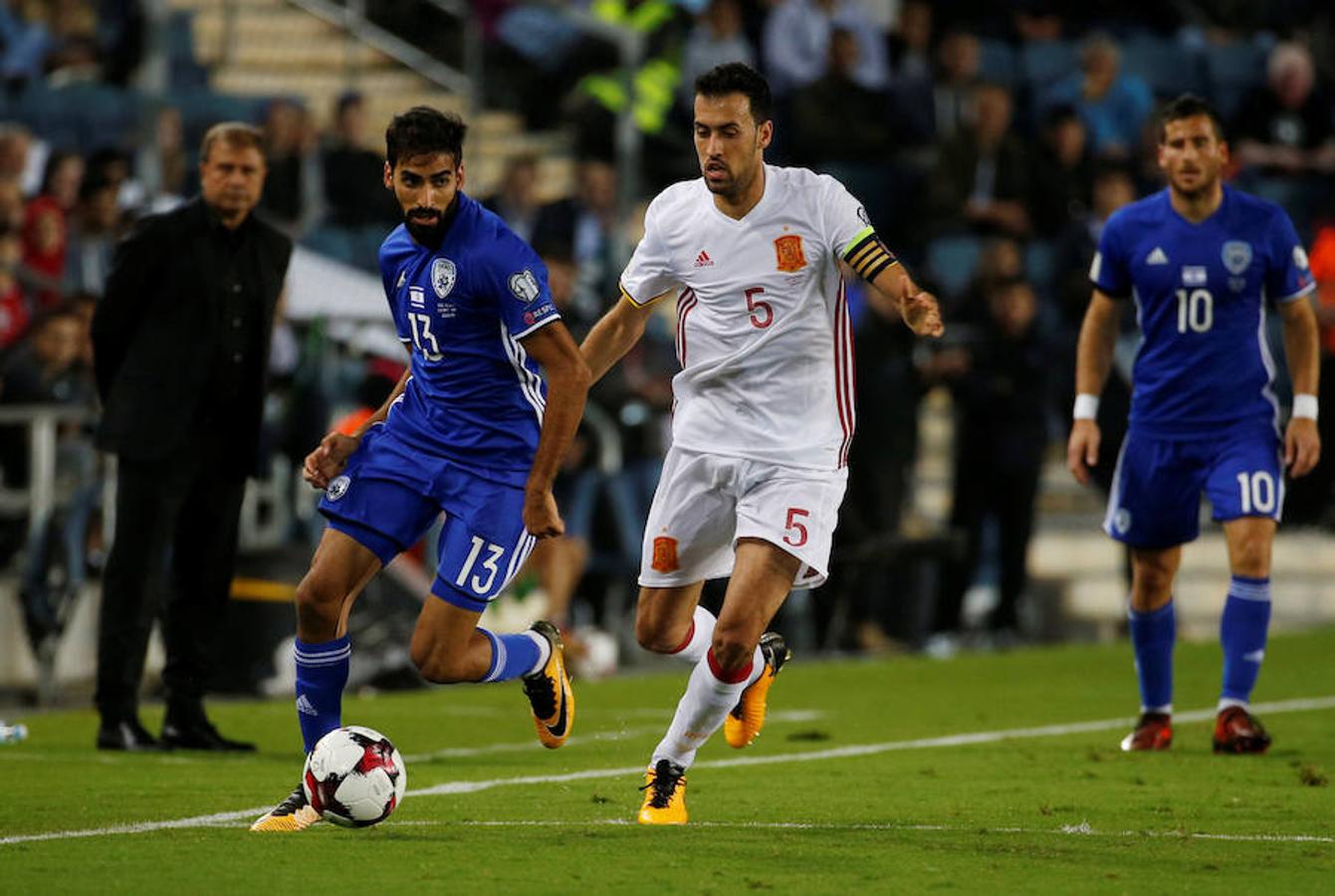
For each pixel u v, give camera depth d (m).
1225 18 76.44
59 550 40.03
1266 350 30.25
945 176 60.25
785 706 38.81
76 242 48.41
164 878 18.25
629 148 57.06
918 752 30.89
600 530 47.50
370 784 20.88
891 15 72.69
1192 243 29.92
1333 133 68.94
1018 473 50.75
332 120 60.78
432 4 65.12
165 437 30.61
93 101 56.09
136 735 31.28
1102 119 65.38
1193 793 25.36
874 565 49.62
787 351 22.31
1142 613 30.67
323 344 45.25
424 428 22.97
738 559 22.09
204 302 30.73
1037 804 24.28
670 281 22.84
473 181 61.53
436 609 22.91
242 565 41.53
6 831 21.64
